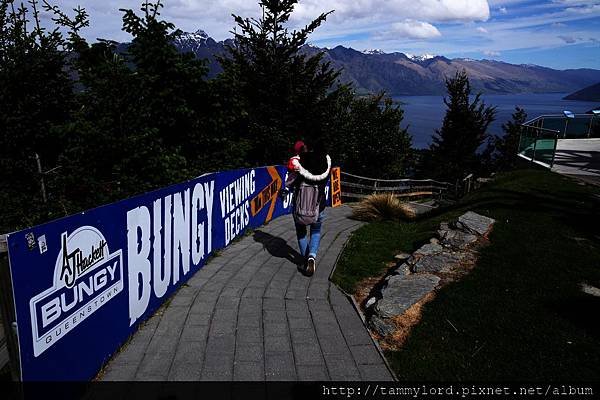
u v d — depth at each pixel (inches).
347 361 132.3
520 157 590.2
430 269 198.4
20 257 88.7
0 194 208.8
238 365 128.0
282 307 169.6
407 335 146.7
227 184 242.2
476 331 145.5
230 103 319.9
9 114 229.6
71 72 262.2
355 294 188.1
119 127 220.8
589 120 685.3
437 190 1007.0
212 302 171.5
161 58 275.9
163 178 234.1
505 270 192.9
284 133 462.9
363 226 318.7
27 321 91.1
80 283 111.0
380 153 872.3
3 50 234.5
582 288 173.6
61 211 202.4
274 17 477.1
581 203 306.5
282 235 280.5
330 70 504.1
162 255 165.3
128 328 139.8
